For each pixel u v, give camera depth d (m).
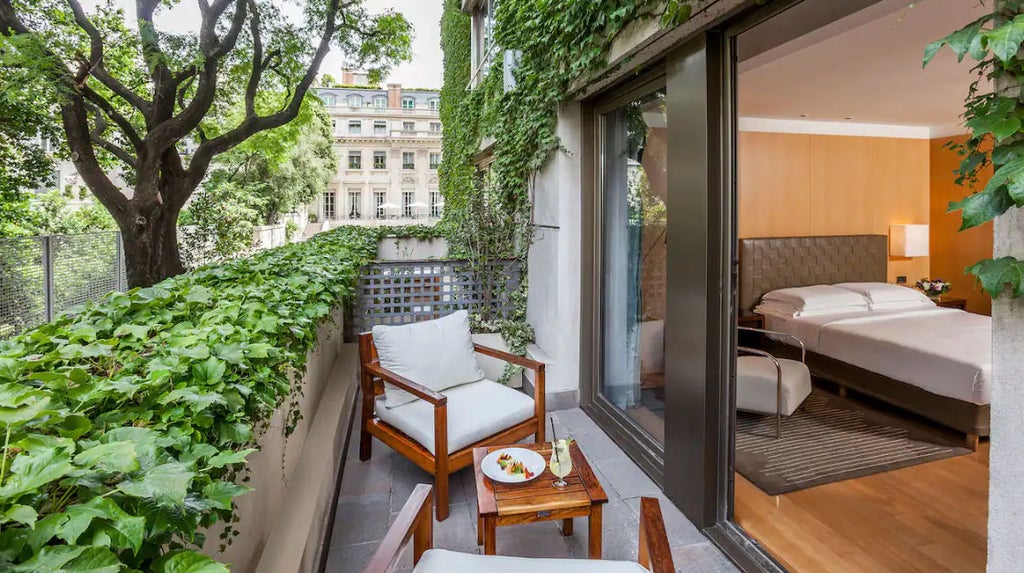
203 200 11.07
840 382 3.92
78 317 1.44
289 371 1.90
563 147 3.57
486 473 1.92
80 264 6.09
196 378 0.99
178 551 0.59
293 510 1.77
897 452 2.95
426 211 39.12
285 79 8.37
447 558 1.38
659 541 1.26
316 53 7.72
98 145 6.83
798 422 3.44
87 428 0.73
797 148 5.31
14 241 5.10
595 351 3.55
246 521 1.36
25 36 5.16
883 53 3.41
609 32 2.59
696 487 2.25
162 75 6.55
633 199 3.12
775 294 4.90
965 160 1.22
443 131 8.67
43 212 9.38
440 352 2.86
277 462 1.76
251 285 2.10
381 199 38.69
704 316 2.19
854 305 4.62
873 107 4.77
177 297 1.67
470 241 4.50
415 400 2.74
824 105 4.72
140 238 6.35
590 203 3.54
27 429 0.69
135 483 0.58
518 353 3.98
